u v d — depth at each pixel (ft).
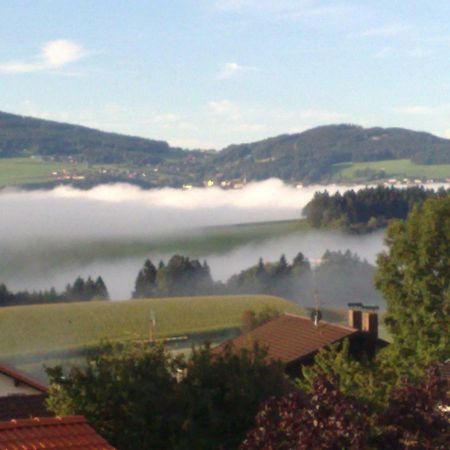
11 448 45.55
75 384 65.57
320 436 43.29
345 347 80.28
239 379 64.90
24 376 106.32
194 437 62.08
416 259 149.38
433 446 48.62
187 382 66.03
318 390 45.96
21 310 328.49
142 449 62.64
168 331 294.66
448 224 148.66
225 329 299.99
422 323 145.89
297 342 124.88
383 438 47.93
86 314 322.96
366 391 67.10
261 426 46.16
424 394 49.90
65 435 48.62
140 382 64.54
